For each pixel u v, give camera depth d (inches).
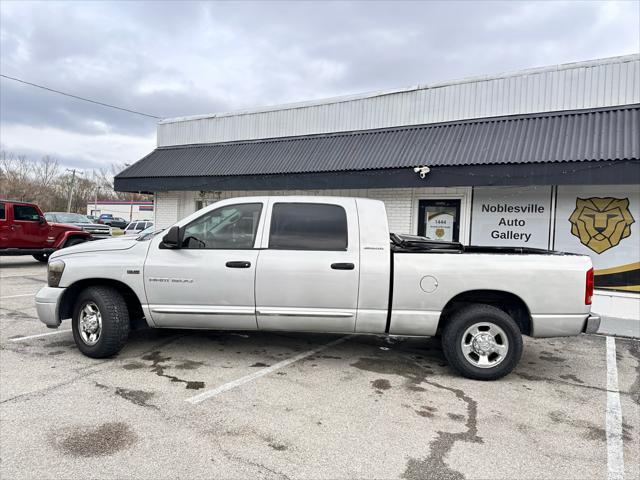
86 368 182.1
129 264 191.2
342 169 366.0
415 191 380.8
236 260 185.8
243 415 142.3
